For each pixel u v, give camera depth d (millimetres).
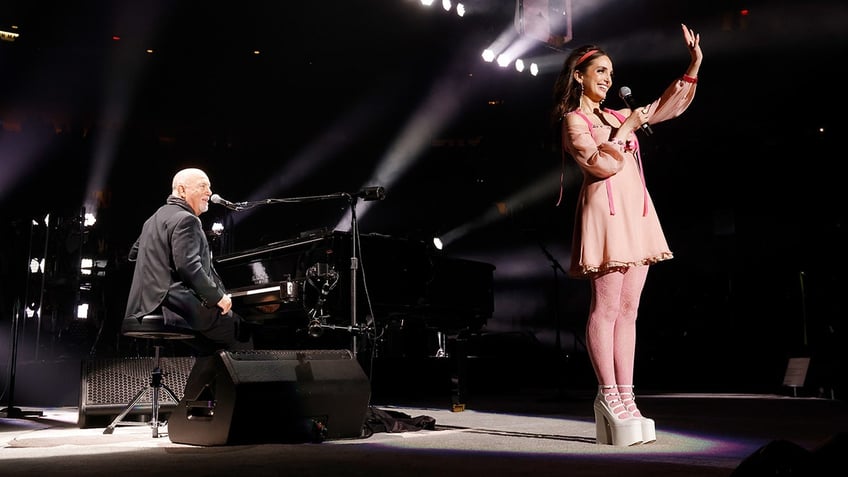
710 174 11453
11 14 10531
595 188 3031
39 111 11383
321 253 4766
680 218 11812
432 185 13047
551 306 12977
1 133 11172
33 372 7398
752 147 11078
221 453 2736
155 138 11953
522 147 12625
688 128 11305
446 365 8141
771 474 1369
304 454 2678
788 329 10602
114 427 3820
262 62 11961
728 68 10344
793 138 10750
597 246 2984
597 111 3209
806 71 10000
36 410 6070
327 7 10789
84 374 4344
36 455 2758
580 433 3500
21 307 6168
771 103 10547
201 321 3703
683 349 11086
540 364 11008
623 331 3090
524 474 2150
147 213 11805
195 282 3574
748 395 7711
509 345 11062
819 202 10664
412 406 6336
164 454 2740
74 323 8492
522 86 11641
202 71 11875
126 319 3660
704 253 11602
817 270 10383
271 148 12422
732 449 2762
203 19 11125
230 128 12242
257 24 11281
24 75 11180
